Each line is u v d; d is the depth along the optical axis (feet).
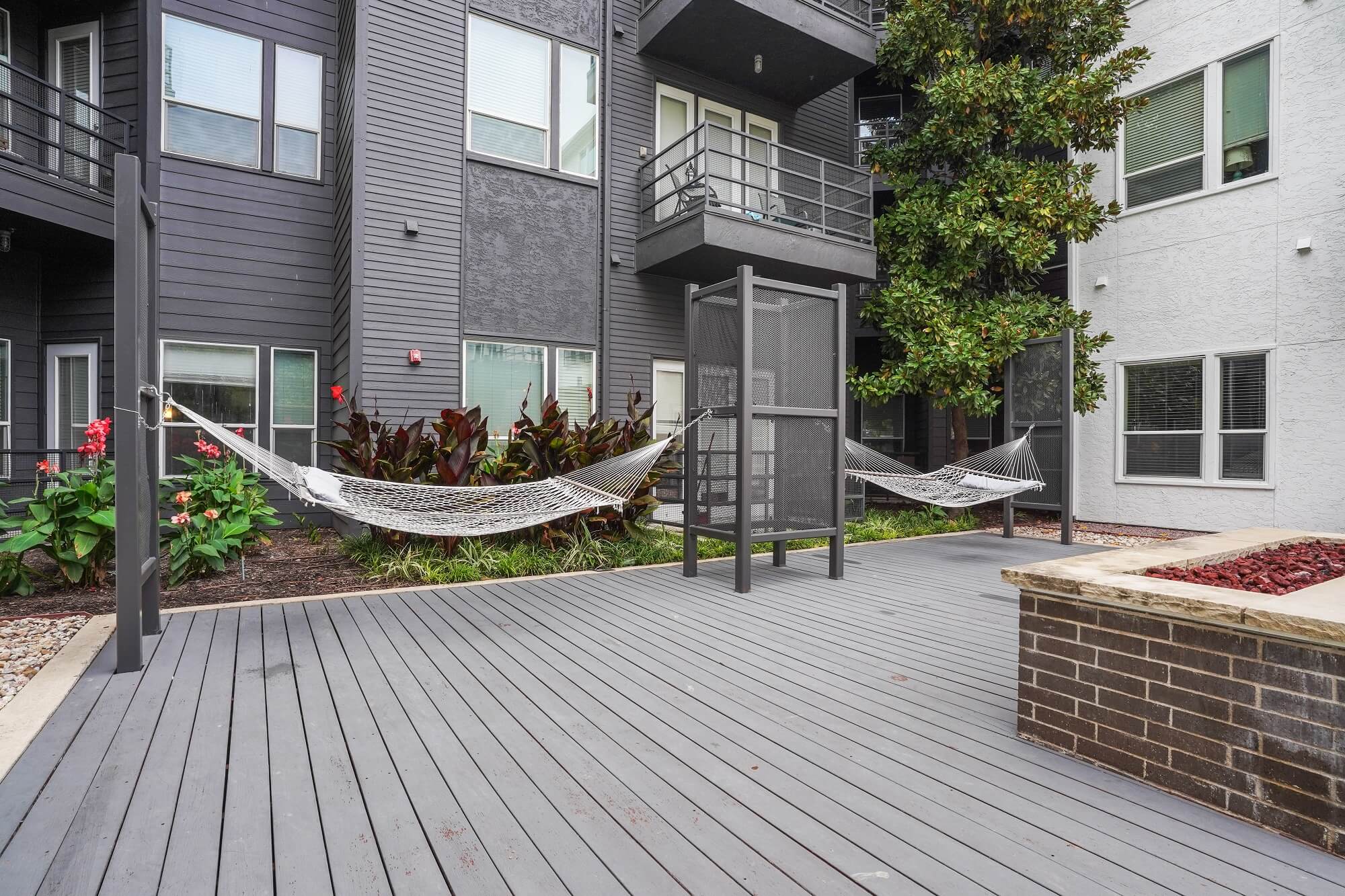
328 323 27.25
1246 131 26.13
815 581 16.94
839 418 17.60
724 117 31.27
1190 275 27.53
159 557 11.85
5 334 23.52
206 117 25.12
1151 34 28.89
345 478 12.90
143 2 23.98
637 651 11.05
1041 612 7.61
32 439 24.18
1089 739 7.11
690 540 17.44
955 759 7.20
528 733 7.80
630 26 28.53
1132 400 29.45
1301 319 24.58
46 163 24.57
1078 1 26.58
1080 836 5.74
